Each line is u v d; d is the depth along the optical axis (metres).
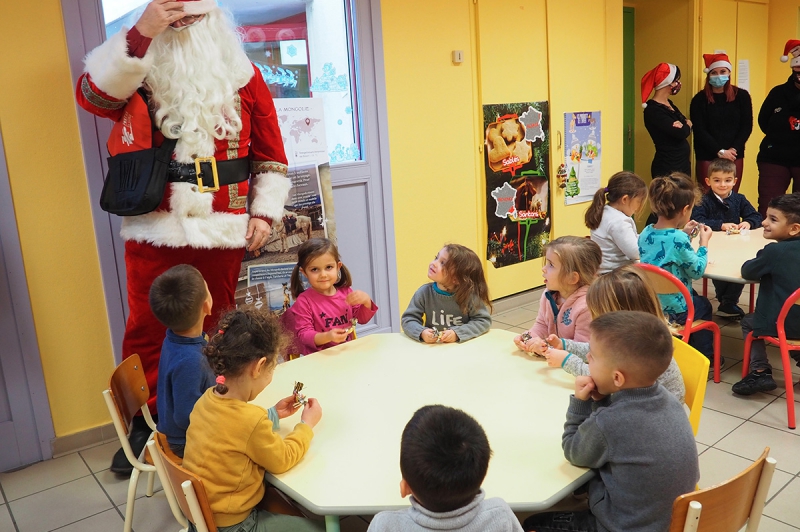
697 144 5.59
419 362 2.02
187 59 2.25
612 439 1.31
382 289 3.73
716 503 1.15
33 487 2.43
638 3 5.87
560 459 1.42
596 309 1.76
